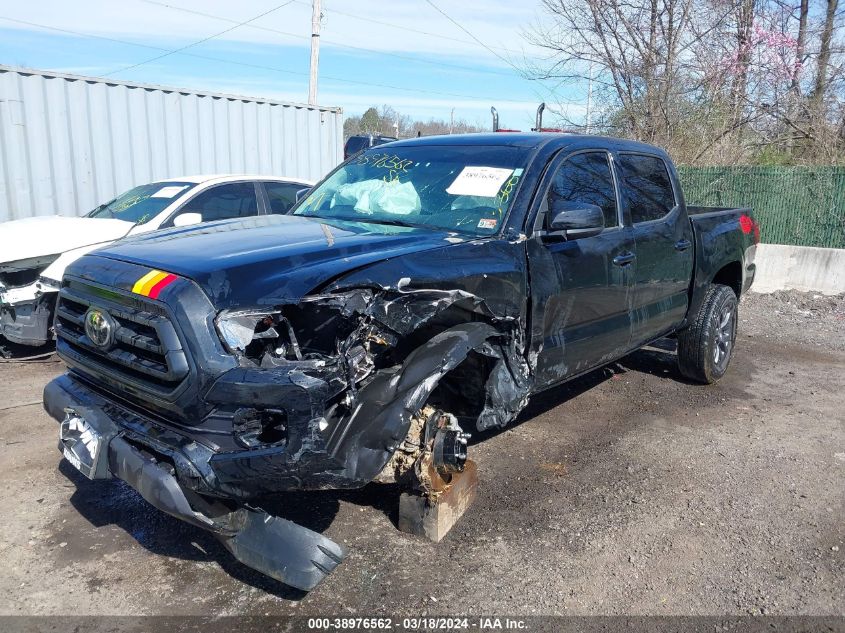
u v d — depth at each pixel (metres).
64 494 4.00
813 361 7.24
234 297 2.76
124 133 9.94
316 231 3.64
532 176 4.10
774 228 11.63
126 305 2.95
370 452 2.83
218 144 11.00
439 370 3.02
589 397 5.90
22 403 5.42
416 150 4.78
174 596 3.10
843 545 3.63
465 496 3.82
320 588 3.15
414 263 3.18
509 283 3.64
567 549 3.52
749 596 3.19
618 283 4.59
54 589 3.13
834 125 15.33
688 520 3.84
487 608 3.05
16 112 8.92
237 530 2.90
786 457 4.71
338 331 2.94
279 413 2.65
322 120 12.55
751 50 15.69
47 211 9.36
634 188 5.00
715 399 5.93
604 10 15.30
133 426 2.92
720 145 15.21
